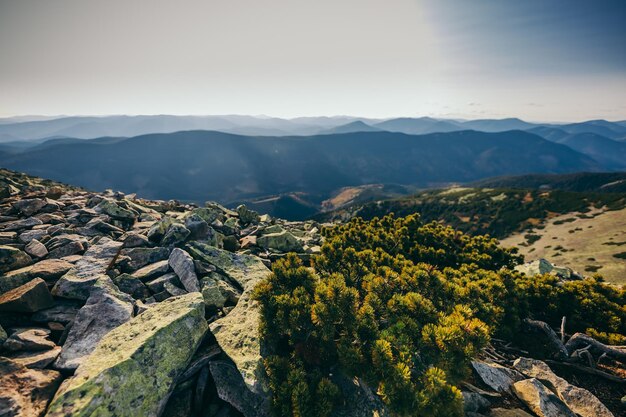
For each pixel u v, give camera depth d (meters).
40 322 9.08
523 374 11.47
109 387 6.60
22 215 18.08
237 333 9.44
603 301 15.29
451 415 7.02
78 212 18.92
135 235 15.90
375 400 8.13
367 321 8.65
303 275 10.73
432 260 19.09
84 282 10.47
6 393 6.35
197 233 17.16
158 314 9.27
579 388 10.46
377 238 19.52
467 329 8.48
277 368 8.11
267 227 24.08
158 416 7.04
